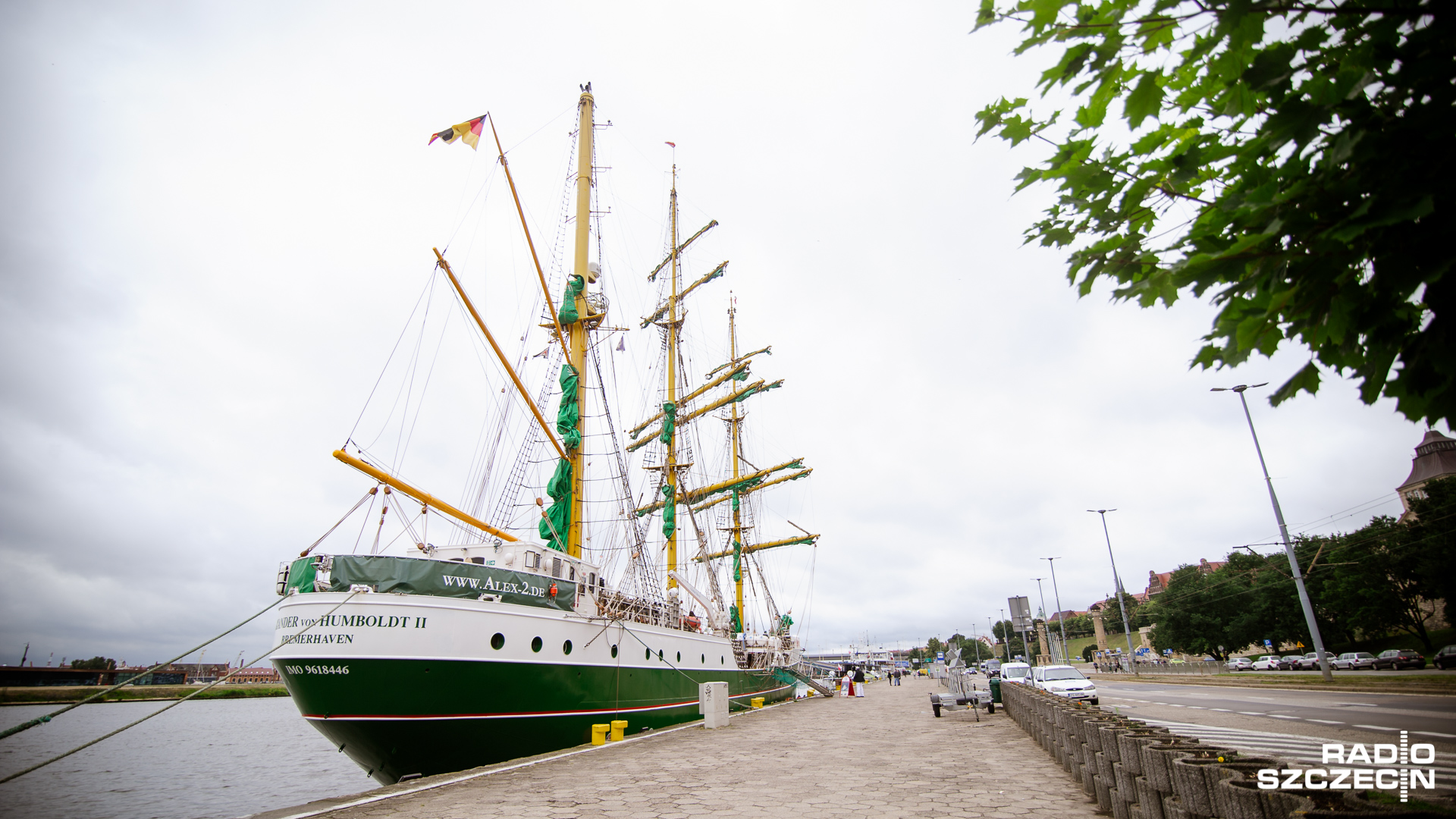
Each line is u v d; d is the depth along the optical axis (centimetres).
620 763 1515
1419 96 328
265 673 14400
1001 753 1541
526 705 2095
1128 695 3669
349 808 1079
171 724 8325
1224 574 8231
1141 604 15212
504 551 2372
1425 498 5934
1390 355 373
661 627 2981
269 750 5253
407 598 1873
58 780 3647
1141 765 767
